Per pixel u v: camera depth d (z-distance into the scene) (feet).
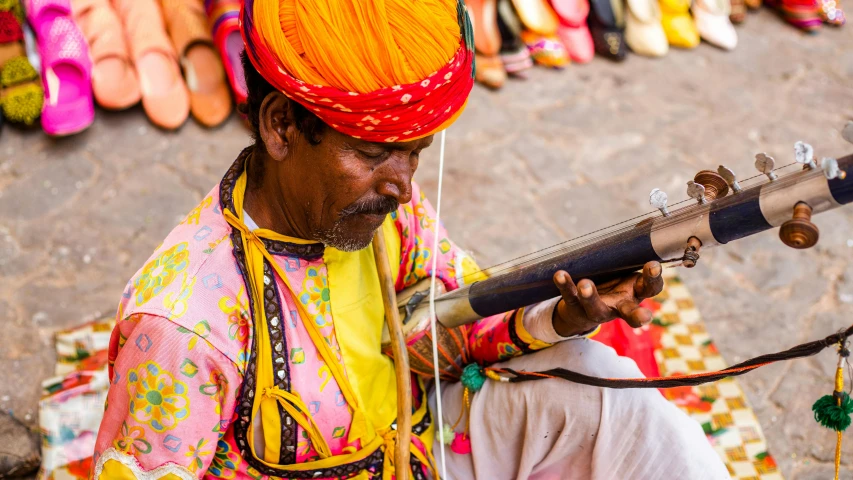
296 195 3.40
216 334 3.42
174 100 9.20
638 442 3.98
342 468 3.99
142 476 3.59
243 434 3.77
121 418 3.57
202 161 8.98
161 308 3.36
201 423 3.53
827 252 8.29
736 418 6.16
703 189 3.10
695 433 4.01
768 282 7.91
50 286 7.45
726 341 7.28
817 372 6.96
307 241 3.63
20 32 9.20
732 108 10.50
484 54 10.56
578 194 8.97
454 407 4.56
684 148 9.77
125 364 3.45
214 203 3.63
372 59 2.91
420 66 2.97
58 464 5.68
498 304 3.89
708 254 8.20
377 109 2.97
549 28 10.84
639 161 9.51
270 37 2.97
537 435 4.21
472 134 9.71
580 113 10.19
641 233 3.29
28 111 8.79
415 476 4.28
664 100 10.56
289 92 3.02
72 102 8.84
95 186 8.54
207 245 3.52
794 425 6.51
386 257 3.98
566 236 8.41
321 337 3.74
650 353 6.31
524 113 10.12
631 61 11.22
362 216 3.37
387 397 4.19
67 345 6.68
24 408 6.36
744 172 9.42
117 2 9.81
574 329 3.84
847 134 2.65
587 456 4.22
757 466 5.82
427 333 4.17
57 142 8.93
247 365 3.56
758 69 11.30
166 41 9.53
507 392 4.28
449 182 8.99
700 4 11.78
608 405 4.00
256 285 3.54
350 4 2.87
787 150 9.84
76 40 9.02
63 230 8.02
